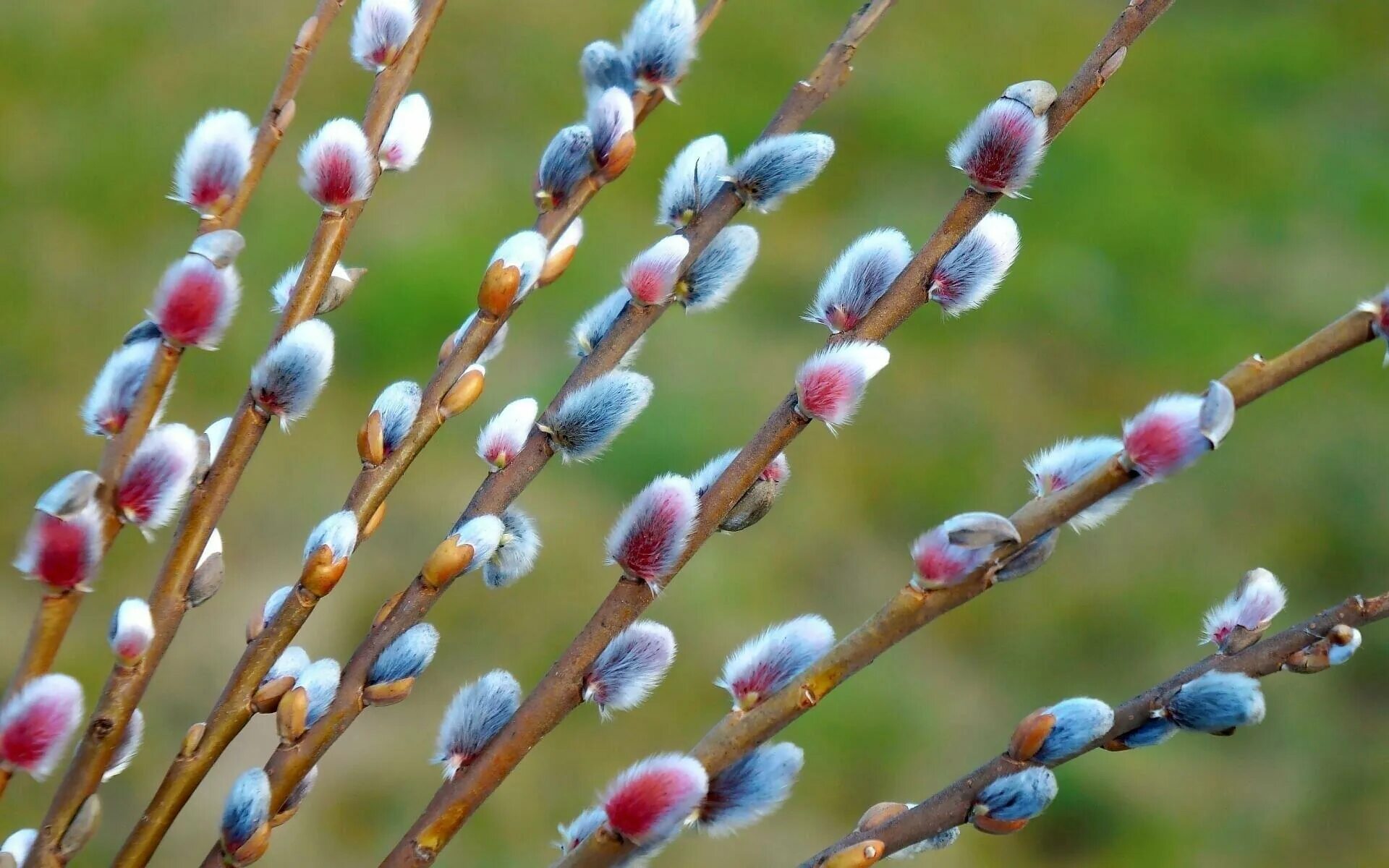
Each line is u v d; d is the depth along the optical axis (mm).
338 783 1648
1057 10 3205
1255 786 1738
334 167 713
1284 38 3133
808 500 2041
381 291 2215
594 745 1705
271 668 716
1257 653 701
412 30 725
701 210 732
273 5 2924
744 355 2223
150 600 705
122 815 1563
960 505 2062
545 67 2807
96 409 692
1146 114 2873
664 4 739
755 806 688
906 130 2693
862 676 1819
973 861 1646
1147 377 2273
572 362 2143
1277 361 673
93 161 2508
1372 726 1810
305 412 704
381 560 1881
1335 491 2117
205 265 687
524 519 733
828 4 3041
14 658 1729
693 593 1880
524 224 2412
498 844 1593
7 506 1935
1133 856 1652
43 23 2816
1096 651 1888
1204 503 2096
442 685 1753
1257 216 2627
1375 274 2508
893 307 709
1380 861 1654
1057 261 2461
